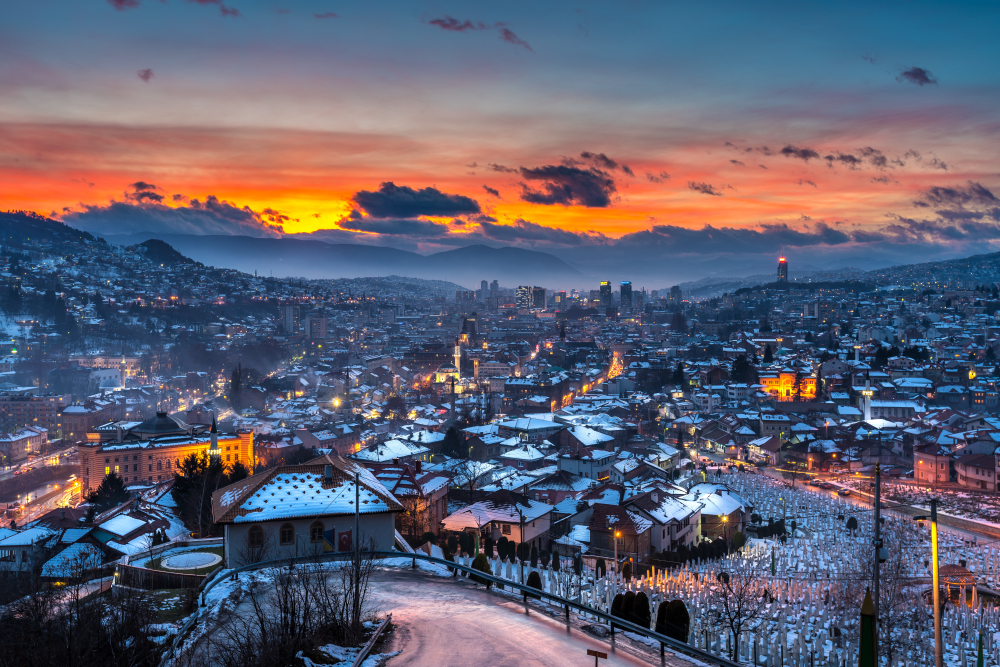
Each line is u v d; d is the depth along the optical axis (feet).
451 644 139.95
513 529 358.84
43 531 335.88
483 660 132.05
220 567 211.61
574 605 155.53
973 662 213.05
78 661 127.13
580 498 441.27
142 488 504.43
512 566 260.62
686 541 394.52
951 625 245.24
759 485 613.11
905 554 358.02
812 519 479.00
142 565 214.07
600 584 249.55
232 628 145.07
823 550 374.02
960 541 416.26
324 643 136.46
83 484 577.43
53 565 287.28
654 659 135.44
